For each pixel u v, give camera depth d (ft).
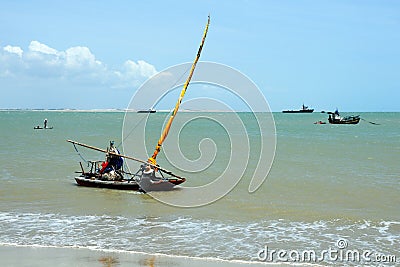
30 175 77.66
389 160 102.68
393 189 66.74
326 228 46.93
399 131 238.89
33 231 44.86
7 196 60.80
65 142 147.13
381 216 51.67
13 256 37.65
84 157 105.40
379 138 180.55
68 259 37.06
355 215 52.01
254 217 51.16
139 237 43.27
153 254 38.52
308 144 148.46
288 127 286.87
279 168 89.66
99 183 67.51
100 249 39.60
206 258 37.73
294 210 54.34
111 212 53.01
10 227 46.21
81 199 59.57
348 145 144.25
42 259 36.99
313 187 68.80
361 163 97.19
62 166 89.20
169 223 48.39
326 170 86.48
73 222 48.34
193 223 48.44
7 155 106.52
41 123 324.60
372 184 70.85
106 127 263.29
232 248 40.42
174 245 40.91
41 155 107.45
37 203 57.21
